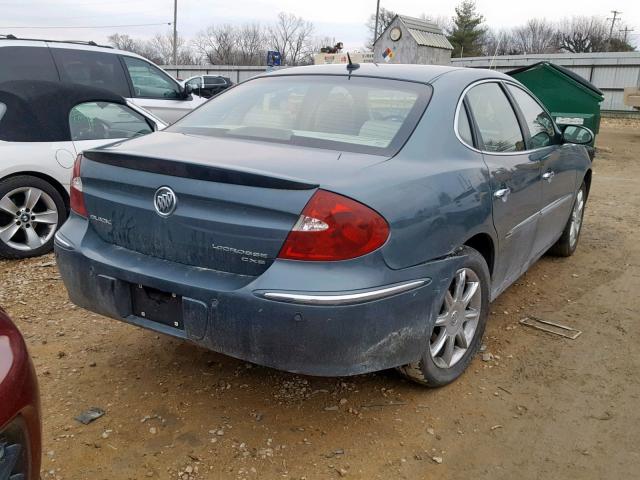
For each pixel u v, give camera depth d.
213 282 2.51
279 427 2.83
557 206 4.57
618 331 4.00
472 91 3.47
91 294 2.89
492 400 3.13
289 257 2.39
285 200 2.38
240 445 2.70
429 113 3.05
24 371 1.78
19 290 4.41
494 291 3.62
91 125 5.62
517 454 2.71
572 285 4.86
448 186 2.85
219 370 3.32
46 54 7.27
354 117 3.09
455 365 3.23
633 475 2.59
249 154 2.74
